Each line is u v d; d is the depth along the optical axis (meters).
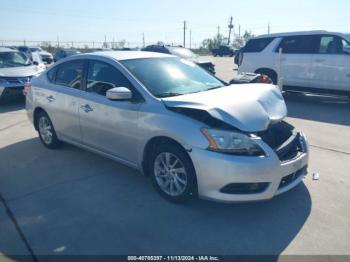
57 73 5.25
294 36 9.41
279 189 3.38
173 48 17.05
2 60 10.70
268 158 3.19
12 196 4.02
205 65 15.62
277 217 3.41
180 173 3.58
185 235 3.15
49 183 4.33
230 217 3.42
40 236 3.20
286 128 3.86
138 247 3.00
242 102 3.50
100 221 3.41
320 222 3.31
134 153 4.01
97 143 4.56
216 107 3.33
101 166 4.85
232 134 3.18
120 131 4.08
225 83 4.79
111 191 4.06
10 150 5.67
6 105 9.92
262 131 3.35
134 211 3.58
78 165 4.91
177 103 3.56
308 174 4.43
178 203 3.67
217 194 3.25
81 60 4.82
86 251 2.96
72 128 4.92
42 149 5.67
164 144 3.61
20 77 9.76
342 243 2.99
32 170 4.78
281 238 3.08
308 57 9.05
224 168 3.15
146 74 4.14
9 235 3.23
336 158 5.01
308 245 2.97
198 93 3.93
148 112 3.69
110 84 4.26
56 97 5.08
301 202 3.69
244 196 3.21
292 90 9.65
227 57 43.16
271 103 3.76
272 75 9.89
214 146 3.20
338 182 4.18
